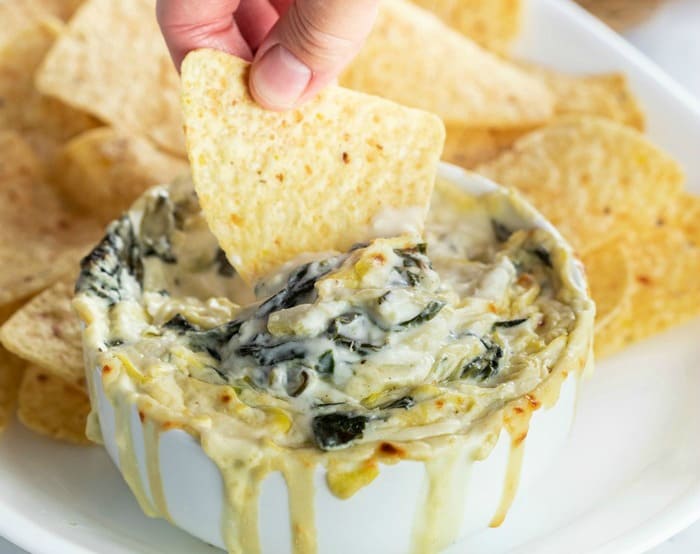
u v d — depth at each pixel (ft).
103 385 1.35
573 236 1.68
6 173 1.79
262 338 1.35
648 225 1.74
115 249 1.48
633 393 1.62
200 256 1.49
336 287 1.35
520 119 1.82
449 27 1.98
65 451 1.52
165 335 1.39
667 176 1.75
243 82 1.41
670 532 1.41
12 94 1.89
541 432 1.37
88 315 1.41
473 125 1.81
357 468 1.29
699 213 1.77
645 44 2.23
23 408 1.54
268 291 1.41
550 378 1.36
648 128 1.89
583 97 1.90
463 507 1.35
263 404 1.32
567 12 1.96
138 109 1.80
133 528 1.44
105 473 1.50
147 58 1.84
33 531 1.40
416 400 1.32
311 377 1.32
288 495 1.31
